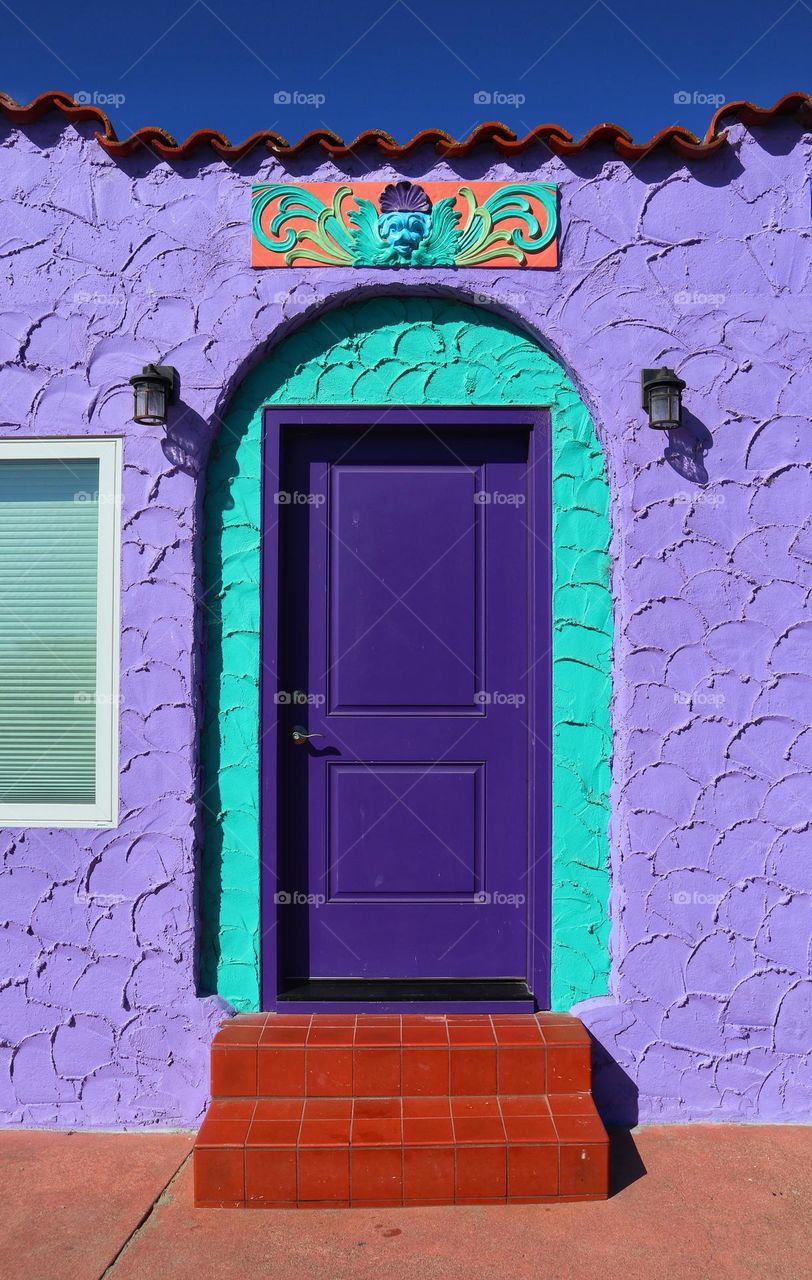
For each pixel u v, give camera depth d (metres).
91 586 3.49
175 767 3.38
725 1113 3.31
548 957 3.43
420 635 3.59
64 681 3.48
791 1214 2.77
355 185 3.41
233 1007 3.39
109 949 3.36
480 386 3.49
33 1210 2.81
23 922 3.38
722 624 3.38
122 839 3.38
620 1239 2.66
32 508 3.52
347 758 3.57
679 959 3.33
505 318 3.50
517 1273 2.53
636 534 3.38
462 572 3.59
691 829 3.35
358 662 3.58
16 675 3.49
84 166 3.46
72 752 3.46
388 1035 3.16
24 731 3.48
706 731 3.36
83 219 3.46
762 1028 3.32
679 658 3.38
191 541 3.40
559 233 3.41
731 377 3.40
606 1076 3.30
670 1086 3.31
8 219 3.47
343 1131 2.87
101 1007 3.35
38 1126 3.34
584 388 3.42
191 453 3.41
